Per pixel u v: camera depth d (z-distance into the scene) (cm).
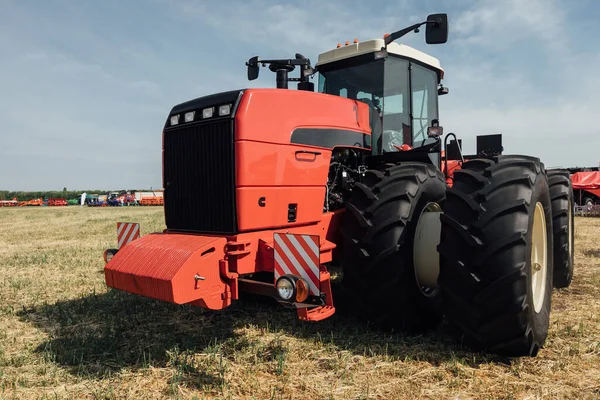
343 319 381
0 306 443
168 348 323
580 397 241
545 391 248
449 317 299
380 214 331
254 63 434
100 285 529
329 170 370
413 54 441
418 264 344
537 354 300
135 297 462
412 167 360
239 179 295
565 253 466
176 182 337
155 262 286
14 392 262
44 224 1670
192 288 277
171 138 338
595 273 550
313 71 446
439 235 339
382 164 399
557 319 369
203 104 317
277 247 289
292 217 326
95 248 876
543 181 322
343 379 267
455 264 287
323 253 339
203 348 324
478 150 553
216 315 401
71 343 336
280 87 377
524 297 272
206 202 315
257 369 283
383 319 338
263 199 306
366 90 420
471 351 307
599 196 1620
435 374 273
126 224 378
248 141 296
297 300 271
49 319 402
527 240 277
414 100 451
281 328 363
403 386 258
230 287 298
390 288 327
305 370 282
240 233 301
